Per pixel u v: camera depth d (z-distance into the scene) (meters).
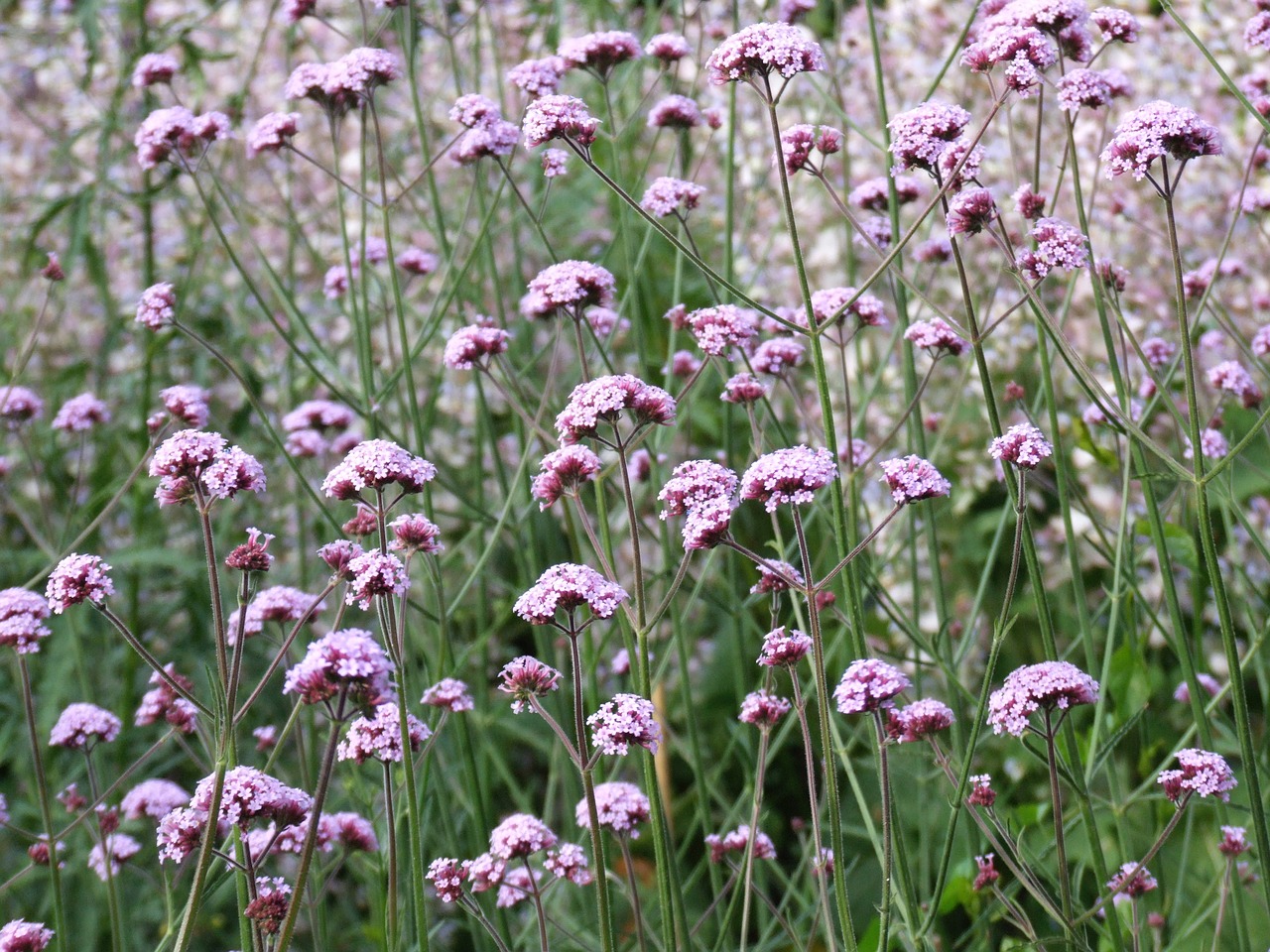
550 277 4.12
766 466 3.14
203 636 6.38
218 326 7.24
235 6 8.00
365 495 3.58
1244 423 6.77
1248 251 6.39
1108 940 4.22
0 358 7.29
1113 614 4.29
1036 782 6.07
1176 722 5.71
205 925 5.87
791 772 6.41
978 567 6.91
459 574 6.84
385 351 7.20
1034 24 4.06
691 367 5.44
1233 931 4.86
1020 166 6.67
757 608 6.79
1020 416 6.41
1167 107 3.43
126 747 6.07
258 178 7.98
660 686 5.58
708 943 5.39
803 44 3.52
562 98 3.74
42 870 5.42
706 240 7.35
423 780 4.21
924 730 3.41
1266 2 4.25
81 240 6.31
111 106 6.52
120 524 6.98
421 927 3.35
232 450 2.99
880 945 3.19
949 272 6.73
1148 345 5.13
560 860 3.57
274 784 2.95
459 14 7.07
